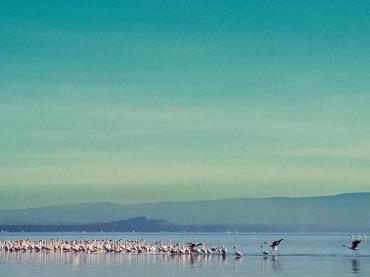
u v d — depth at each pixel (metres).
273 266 123.25
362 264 128.38
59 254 174.50
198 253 171.25
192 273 108.62
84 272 111.00
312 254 169.25
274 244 167.25
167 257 156.00
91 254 172.88
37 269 117.62
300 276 102.88
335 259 145.25
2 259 149.00
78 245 190.12
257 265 126.06
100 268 119.56
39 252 187.88
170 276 103.56
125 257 156.88
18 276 104.56
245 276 103.00
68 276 103.94
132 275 105.38
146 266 124.44
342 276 102.75
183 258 151.12
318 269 115.88
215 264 129.25
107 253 178.50
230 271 112.12
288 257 154.25
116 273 109.00
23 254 175.00
